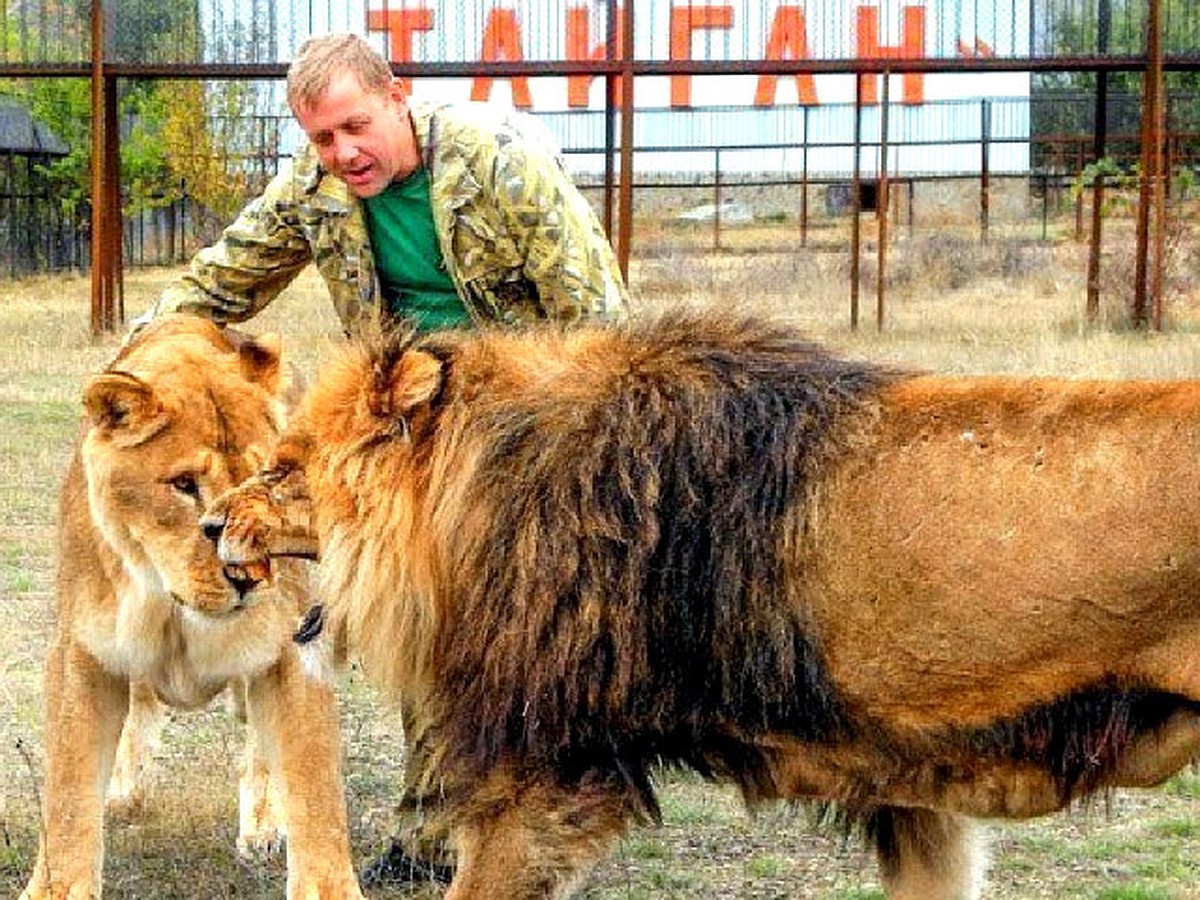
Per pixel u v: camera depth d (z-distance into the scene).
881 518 4.03
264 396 4.97
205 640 4.96
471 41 18.97
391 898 5.50
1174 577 3.82
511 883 4.34
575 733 4.26
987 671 4.00
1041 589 3.91
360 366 4.41
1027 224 38.94
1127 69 19.48
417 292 5.38
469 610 4.30
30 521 10.57
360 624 4.44
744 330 4.36
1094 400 3.95
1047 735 4.02
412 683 4.47
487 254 5.19
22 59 19.86
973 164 38.59
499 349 4.42
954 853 4.69
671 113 36.69
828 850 5.91
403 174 5.21
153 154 32.69
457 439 4.34
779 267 27.39
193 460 4.77
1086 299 22.23
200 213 31.36
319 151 5.15
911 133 35.28
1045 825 6.12
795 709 4.14
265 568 4.54
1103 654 3.92
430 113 5.22
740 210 45.47
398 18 18.97
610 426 4.24
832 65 18.98
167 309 5.59
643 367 4.30
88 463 4.87
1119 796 6.37
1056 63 19.28
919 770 4.16
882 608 4.03
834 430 4.12
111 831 5.92
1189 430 3.83
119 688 5.18
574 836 4.32
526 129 5.24
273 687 5.05
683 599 4.15
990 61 19.16
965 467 4.00
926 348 17.48
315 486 4.46
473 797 4.37
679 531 4.16
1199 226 24.36
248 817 5.81
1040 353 16.61
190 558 4.75
